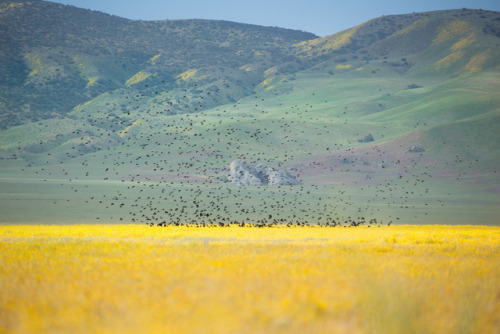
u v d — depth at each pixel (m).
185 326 44.22
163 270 72.06
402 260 89.12
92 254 96.75
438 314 49.03
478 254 106.94
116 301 53.00
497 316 49.84
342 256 93.81
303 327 44.91
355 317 47.78
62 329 44.03
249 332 43.44
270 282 63.81
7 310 50.50
